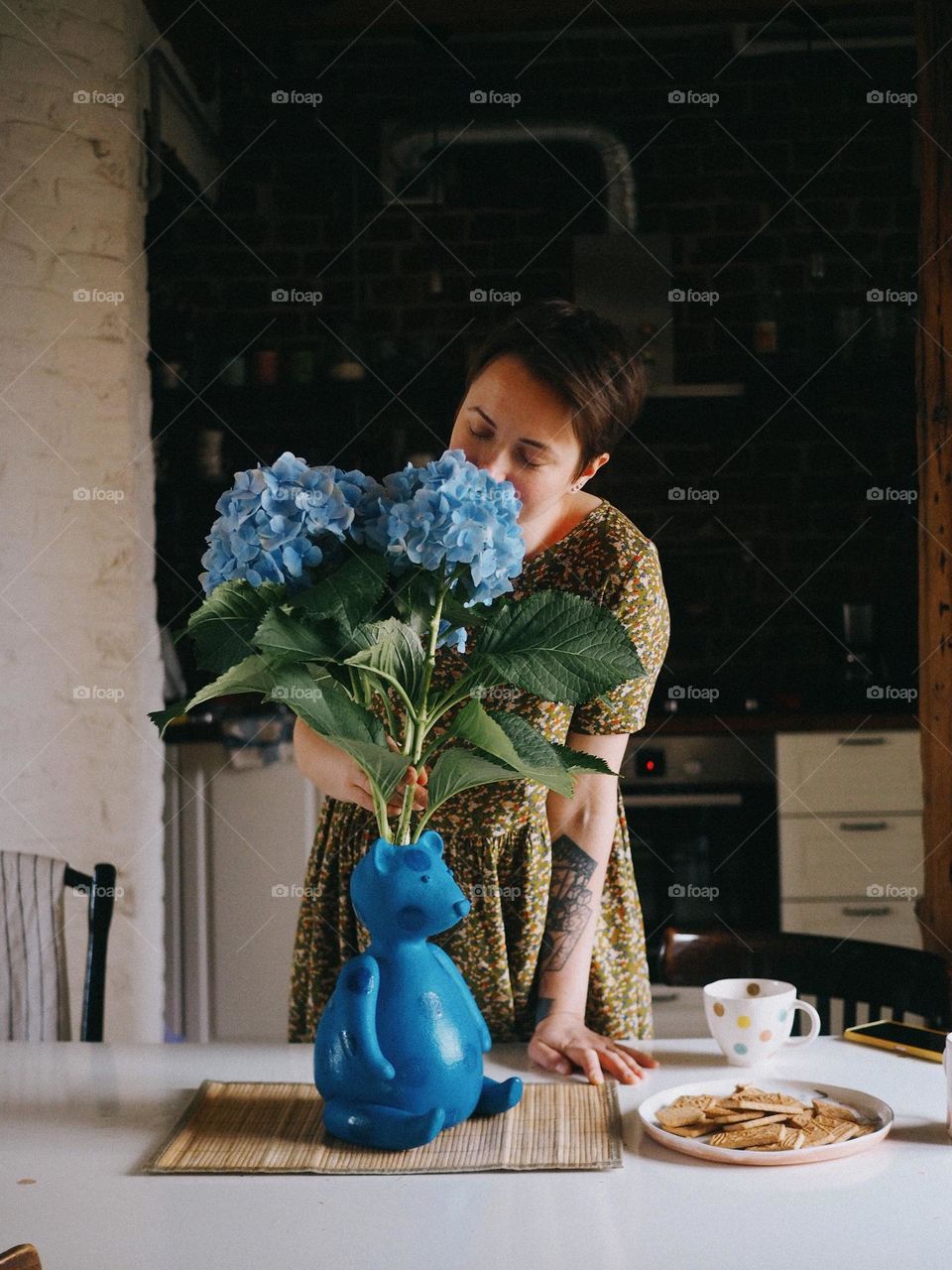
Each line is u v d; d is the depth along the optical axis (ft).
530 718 4.58
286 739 12.34
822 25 15.14
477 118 15.20
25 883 5.99
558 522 4.94
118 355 9.71
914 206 15.49
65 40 9.32
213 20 13.87
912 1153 3.50
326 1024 3.63
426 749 3.65
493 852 4.57
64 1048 4.58
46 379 9.21
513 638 3.55
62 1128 3.77
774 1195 3.24
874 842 13.55
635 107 15.56
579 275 15.44
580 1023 4.48
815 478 15.60
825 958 5.20
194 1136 3.65
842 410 15.51
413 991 3.59
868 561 15.58
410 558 3.37
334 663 3.48
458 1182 3.34
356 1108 3.56
